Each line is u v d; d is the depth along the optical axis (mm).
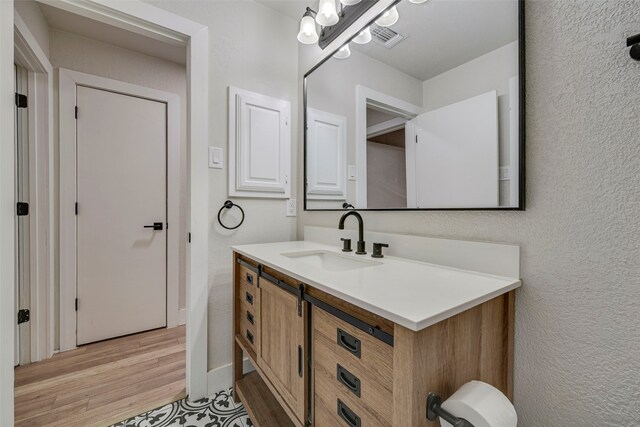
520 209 837
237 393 1492
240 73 1672
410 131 1160
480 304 741
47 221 1894
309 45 1799
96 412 1391
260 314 1238
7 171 920
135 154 2277
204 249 1546
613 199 688
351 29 1448
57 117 1968
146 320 2334
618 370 686
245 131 1671
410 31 1158
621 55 670
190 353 1506
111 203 2182
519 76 838
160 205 2387
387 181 1262
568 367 764
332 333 810
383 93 1276
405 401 571
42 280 1881
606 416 705
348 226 1490
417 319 544
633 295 663
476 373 731
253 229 1742
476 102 946
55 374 1715
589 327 729
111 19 1331
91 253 2111
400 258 1191
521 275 846
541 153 808
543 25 802
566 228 763
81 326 2078
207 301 1560
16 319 1783
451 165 1017
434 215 1090
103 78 2123
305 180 1829
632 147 658
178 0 1461
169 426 1308
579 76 737
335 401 795
